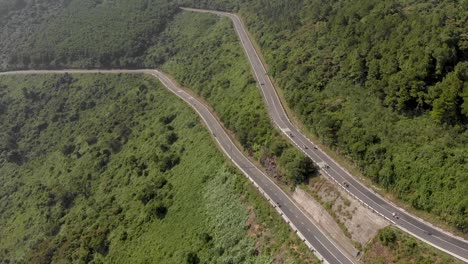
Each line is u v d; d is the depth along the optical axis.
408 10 144.38
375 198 100.31
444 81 100.12
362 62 127.00
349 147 111.56
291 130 134.00
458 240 84.81
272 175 122.38
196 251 111.31
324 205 104.94
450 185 88.75
